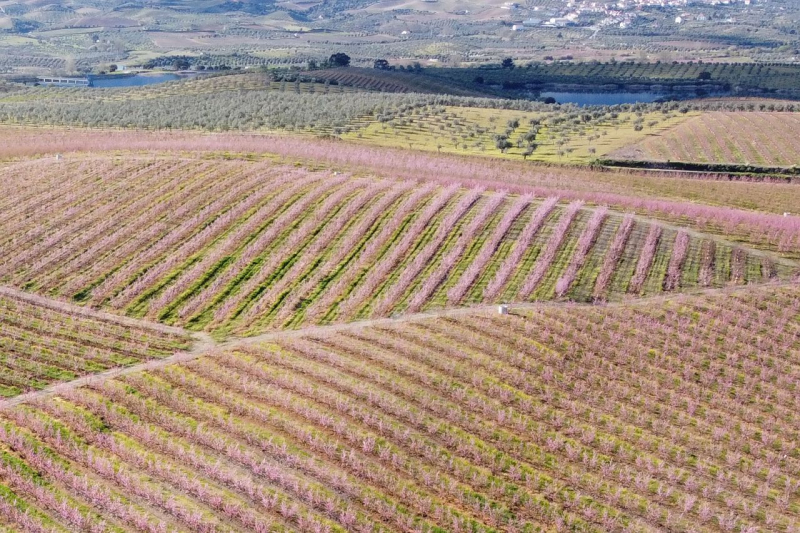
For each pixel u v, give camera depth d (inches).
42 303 2380.7
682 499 1641.2
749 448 1811.0
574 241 2795.3
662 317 2353.6
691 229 2950.3
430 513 1572.3
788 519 1601.9
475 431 1828.2
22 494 1573.6
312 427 1809.8
